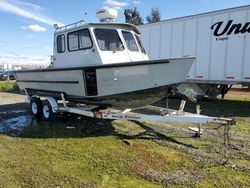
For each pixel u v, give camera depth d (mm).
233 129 6469
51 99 7141
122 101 6207
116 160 4359
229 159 4449
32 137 5695
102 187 3477
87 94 6402
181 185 3543
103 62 6012
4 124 6953
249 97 13133
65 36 6969
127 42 6578
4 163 4227
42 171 3932
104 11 6738
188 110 9094
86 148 4969
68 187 3467
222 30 9805
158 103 10711
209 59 10289
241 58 9391
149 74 5605
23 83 8633
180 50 11180
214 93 10836
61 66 7238
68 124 6836
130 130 6223
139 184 3562
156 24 11969
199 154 4645
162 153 4699
